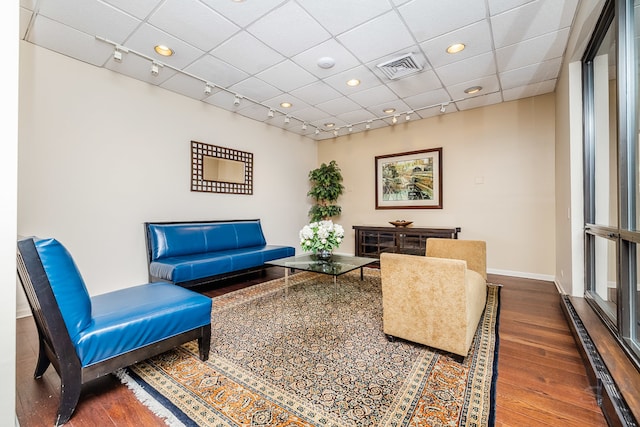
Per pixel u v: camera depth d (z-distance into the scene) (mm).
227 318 2543
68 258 1408
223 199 4461
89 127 3053
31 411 1380
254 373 1688
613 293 2123
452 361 1798
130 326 1508
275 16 2322
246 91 3803
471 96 3957
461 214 4531
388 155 5297
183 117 3916
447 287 1789
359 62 3043
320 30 2504
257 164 5008
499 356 1853
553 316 2533
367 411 1354
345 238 5941
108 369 1447
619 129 1687
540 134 3900
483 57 2943
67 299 1352
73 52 2836
